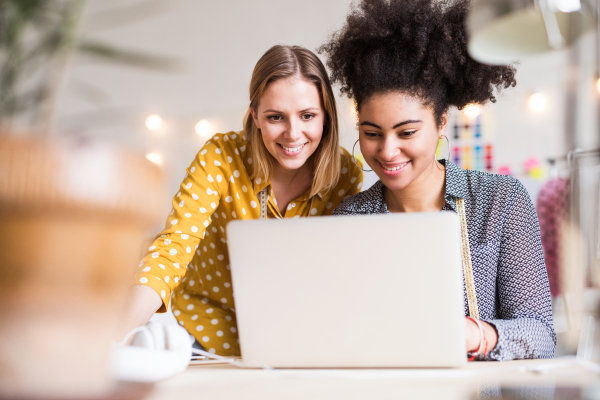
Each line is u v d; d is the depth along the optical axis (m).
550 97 3.37
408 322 0.79
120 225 0.40
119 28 3.85
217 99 3.86
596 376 0.70
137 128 3.82
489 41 0.83
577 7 0.74
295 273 0.82
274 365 0.85
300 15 3.80
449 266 0.77
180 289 1.61
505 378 0.70
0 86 0.49
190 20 3.87
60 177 0.36
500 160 3.43
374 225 0.79
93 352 0.40
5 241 0.36
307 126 1.37
